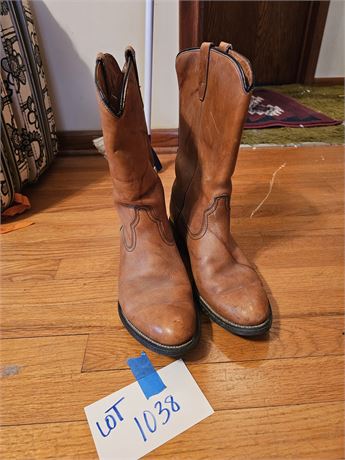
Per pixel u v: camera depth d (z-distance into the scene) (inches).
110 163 21.6
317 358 22.0
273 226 35.6
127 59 19.8
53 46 45.0
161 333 20.4
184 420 18.7
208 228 24.5
